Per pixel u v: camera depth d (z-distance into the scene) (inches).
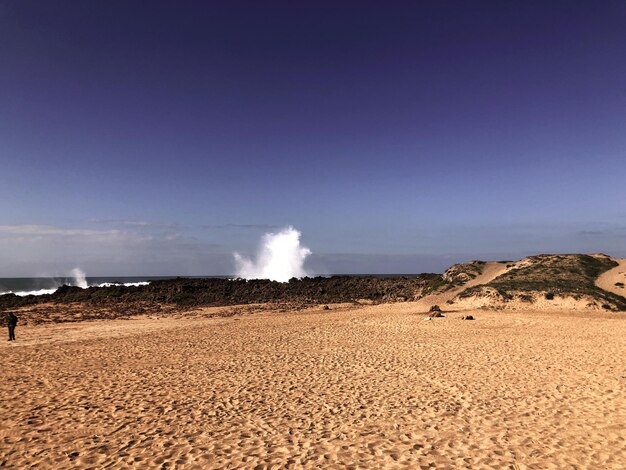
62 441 353.4
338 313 1503.4
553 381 518.3
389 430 372.2
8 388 517.3
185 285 2283.5
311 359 676.1
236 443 346.9
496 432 362.9
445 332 960.3
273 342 852.6
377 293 2308.1
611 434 352.5
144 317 1493.6
